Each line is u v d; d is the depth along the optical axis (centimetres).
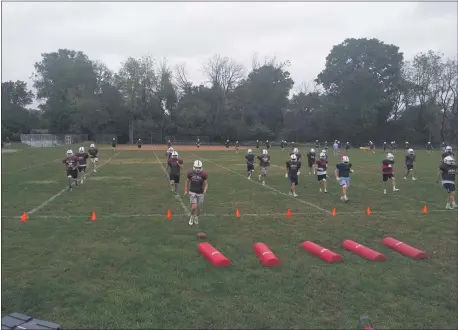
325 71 8169
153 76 8012
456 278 779
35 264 798
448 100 7406
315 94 8612
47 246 909
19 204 1390
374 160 3734
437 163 3491
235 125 8144
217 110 8444
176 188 1695
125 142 8025
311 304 659
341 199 1553
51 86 9088
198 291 692
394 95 7881
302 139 8362
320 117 8019
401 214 1300
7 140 6844
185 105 8206
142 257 842
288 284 729
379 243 988
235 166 3006
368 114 7425
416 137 7656
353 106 7538
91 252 870
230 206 1403
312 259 862
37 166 2850
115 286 704
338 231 1078
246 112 8512
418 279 767
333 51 8156
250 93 8550
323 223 1167
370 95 7475
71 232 1025
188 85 8594
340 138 7962
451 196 1405
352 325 599
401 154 4966
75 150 5259
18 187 1808
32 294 668
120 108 7844
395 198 1598
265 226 1124
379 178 2262
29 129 8475
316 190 1802
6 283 707
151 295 671
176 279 736
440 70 7362
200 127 8200
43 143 6600
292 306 650
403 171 2711
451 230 1107
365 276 773
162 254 862
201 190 1129
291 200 1538
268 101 8594
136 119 8006
